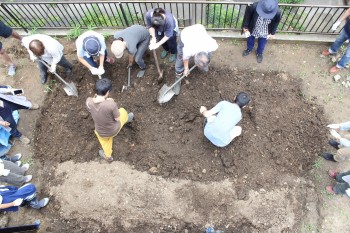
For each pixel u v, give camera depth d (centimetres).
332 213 530
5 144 572
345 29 573
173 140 579
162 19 507
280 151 564
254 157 561
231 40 680
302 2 752
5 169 493
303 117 593
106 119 456
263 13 523
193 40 491
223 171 555
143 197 532
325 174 555
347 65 639
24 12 687
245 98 464
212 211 526
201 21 655
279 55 660
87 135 588
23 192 470
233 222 521
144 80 629
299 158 564
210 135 498
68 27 702
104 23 711
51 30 707
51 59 564
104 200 532
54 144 587
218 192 536
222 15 721
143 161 563
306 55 659
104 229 524
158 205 529
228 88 620
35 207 527
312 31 671
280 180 544
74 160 568
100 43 529
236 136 552
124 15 648
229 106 477
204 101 608
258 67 648
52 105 627
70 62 660
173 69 640
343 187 515
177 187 541
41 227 530
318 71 641
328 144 572
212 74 634
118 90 627
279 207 524
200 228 520
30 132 609
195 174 552
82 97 623
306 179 551
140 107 607
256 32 576
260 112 594
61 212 534
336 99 613
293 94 617
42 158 585
